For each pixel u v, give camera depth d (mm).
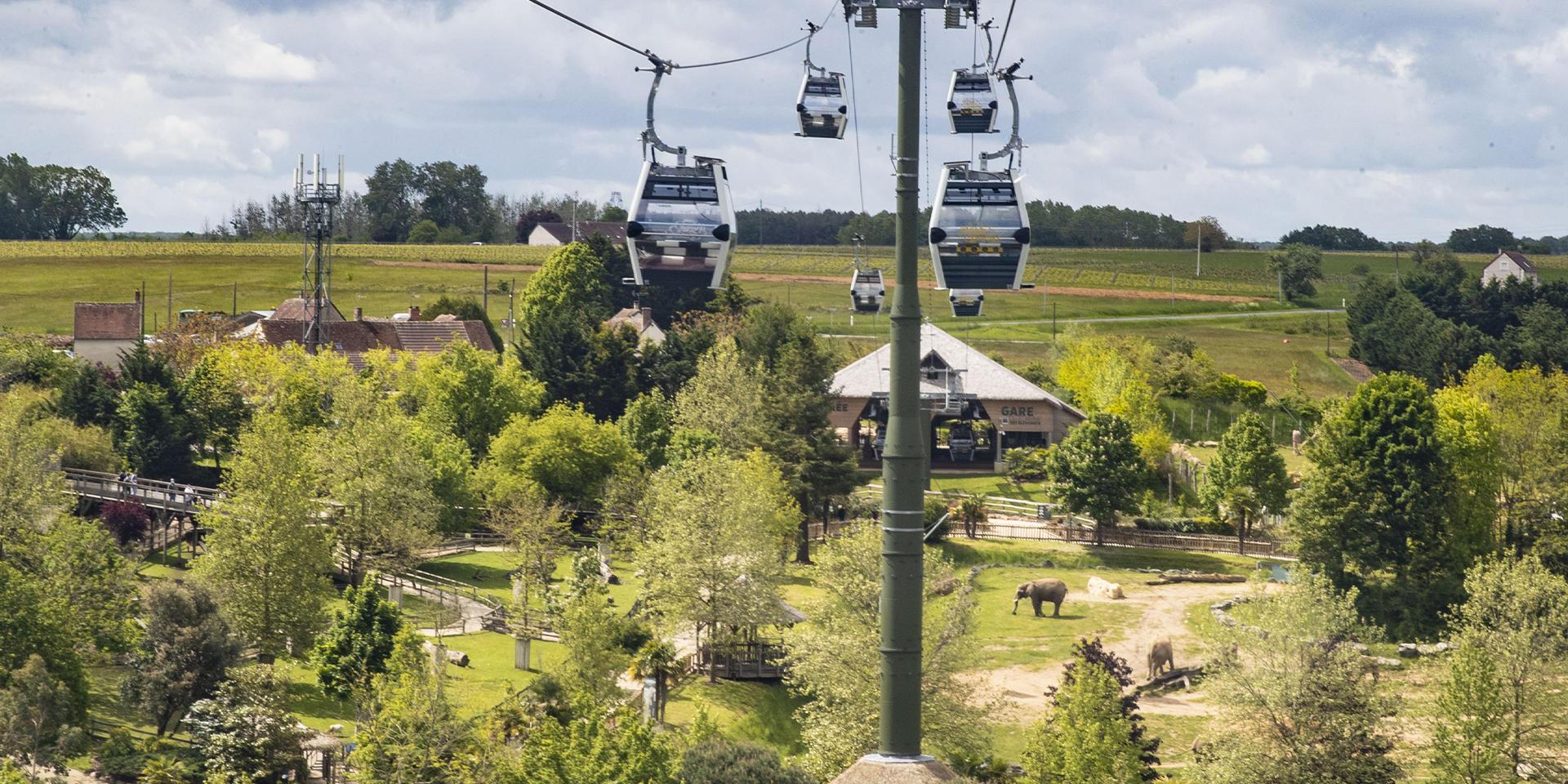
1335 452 114875
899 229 28750
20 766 55312
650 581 90312
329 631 75562
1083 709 60656
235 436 123125
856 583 72188
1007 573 122188
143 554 95000
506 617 86562
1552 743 69688
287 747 59875
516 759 55656
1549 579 78250
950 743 68438
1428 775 72562
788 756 76688
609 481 114562
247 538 79062
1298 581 73875
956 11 28469
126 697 64750
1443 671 75875
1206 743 70688
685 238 37875
